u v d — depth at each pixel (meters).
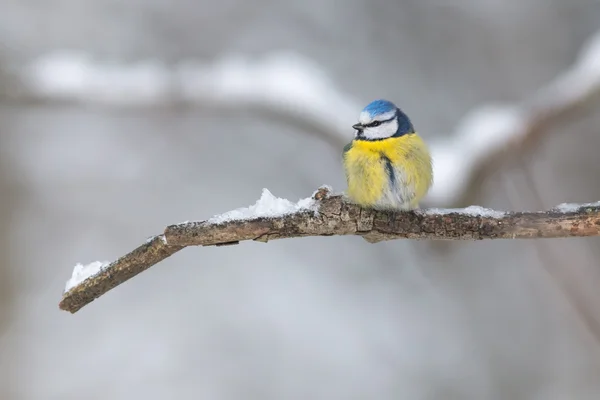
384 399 12.28
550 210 5.55
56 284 13.99
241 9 15.38
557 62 14.77
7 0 15.03
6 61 12.68
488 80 14.88
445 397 12.23
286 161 15.12
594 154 13.63
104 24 15.29
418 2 15.01
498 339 12.73
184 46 15.32
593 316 10.88
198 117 15.27
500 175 12.02
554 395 11.95
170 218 14.96
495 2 14.81
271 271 14.27
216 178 15.30
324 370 12.73
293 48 15.27
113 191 15.29
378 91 14.88
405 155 6.77
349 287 13.84
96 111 14.01
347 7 15.23
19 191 14.89
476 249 13.47
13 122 15.05
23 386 12.53
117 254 14.48
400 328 13.11
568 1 14.73
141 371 12.83
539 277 13.02
